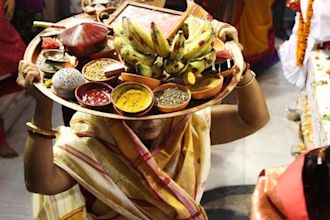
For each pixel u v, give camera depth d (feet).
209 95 3.66
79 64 3.92
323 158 2.90
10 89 9.54
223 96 3.71
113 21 4.22
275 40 12.78
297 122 9.91
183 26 4.17
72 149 3.98
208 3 10.44
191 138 4.50
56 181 3.92
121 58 3.85
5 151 8.84
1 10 8.54
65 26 4.10
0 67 8.92
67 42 3.84
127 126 3.98
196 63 3.69
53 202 4.41
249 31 10.93
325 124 5.94
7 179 8.36
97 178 4.05
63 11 12.35
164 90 3.66
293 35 8.54
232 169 8.63
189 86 3.69
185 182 4.42
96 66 3.84
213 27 4.20
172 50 3.61
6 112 9.48
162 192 4.20
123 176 4.12
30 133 3.73
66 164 3.96
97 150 4.06
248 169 8.66
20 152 8.99
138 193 4.19
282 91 10.98
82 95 3.57
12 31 8.90
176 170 4.41
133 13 4.31
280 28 13.00
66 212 4.39
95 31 3.91
